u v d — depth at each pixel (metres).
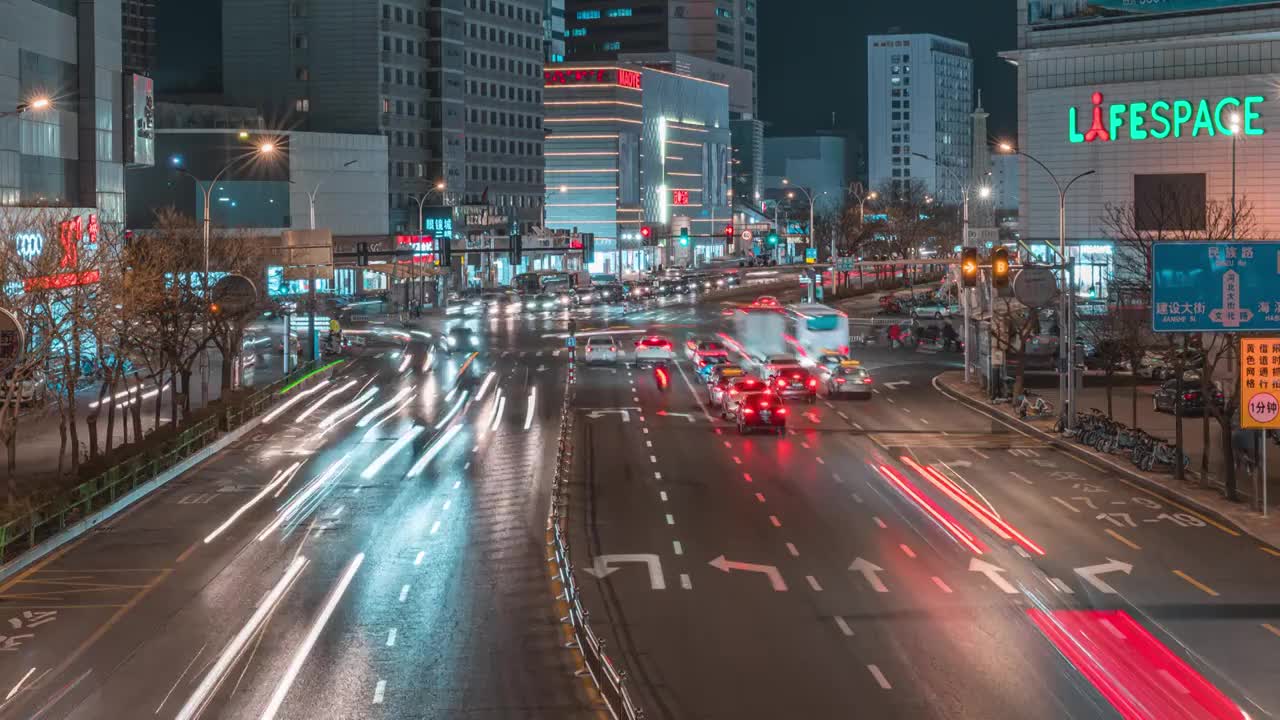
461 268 194.00
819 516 44.31
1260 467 44.31
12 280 51.75
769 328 99.62
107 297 54.47
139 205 159.38
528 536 41.19
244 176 161.62
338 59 180.62
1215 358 49.00
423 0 191.75
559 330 127.38
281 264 91.69
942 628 31.33
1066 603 33.62
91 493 43.78
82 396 78.44
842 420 68.69
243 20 180.50
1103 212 129.50
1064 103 131.12
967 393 79.62
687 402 75.62
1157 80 126.75
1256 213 123.19
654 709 25.73
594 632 31.02
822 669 28.20
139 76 103.12
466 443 60.81
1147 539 41.19
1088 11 129.00
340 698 26.42
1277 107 122.19
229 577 36.50
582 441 61.06
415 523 43.34
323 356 102.38
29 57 87.88
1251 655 29.19
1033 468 54.28
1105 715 25.31
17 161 85.81
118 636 30.95
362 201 172.25
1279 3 120.69
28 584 35.97
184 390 63.50
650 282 187.00
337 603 33.59
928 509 45.62
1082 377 86.94
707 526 42.69
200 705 26.11
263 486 50.47
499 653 29.33
